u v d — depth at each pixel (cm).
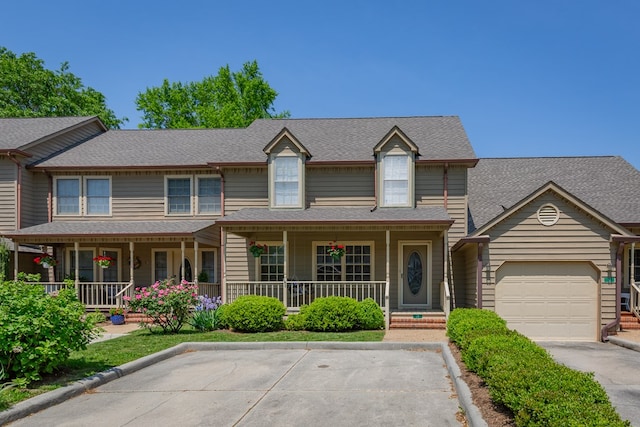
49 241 1734
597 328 1416
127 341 1240
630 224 1625
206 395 767
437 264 1739
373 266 1778
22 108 3269
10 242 1786
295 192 1783
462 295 1717
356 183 1816
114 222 1889
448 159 1733
